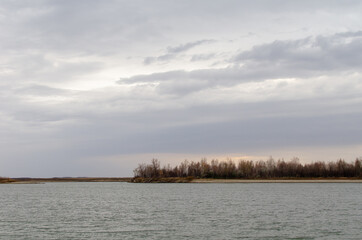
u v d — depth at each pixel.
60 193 175.50
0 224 64.06
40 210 88.06
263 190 174.00
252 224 62.34
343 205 94.81
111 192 177.62
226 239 50.31
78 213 80.75
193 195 142.88
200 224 62.75
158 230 57.12
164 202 110.00
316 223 63.12
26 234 54.38
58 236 52.81
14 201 120.44
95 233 54.88
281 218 69.62
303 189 179.88
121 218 71.31
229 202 107.38
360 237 51.47
